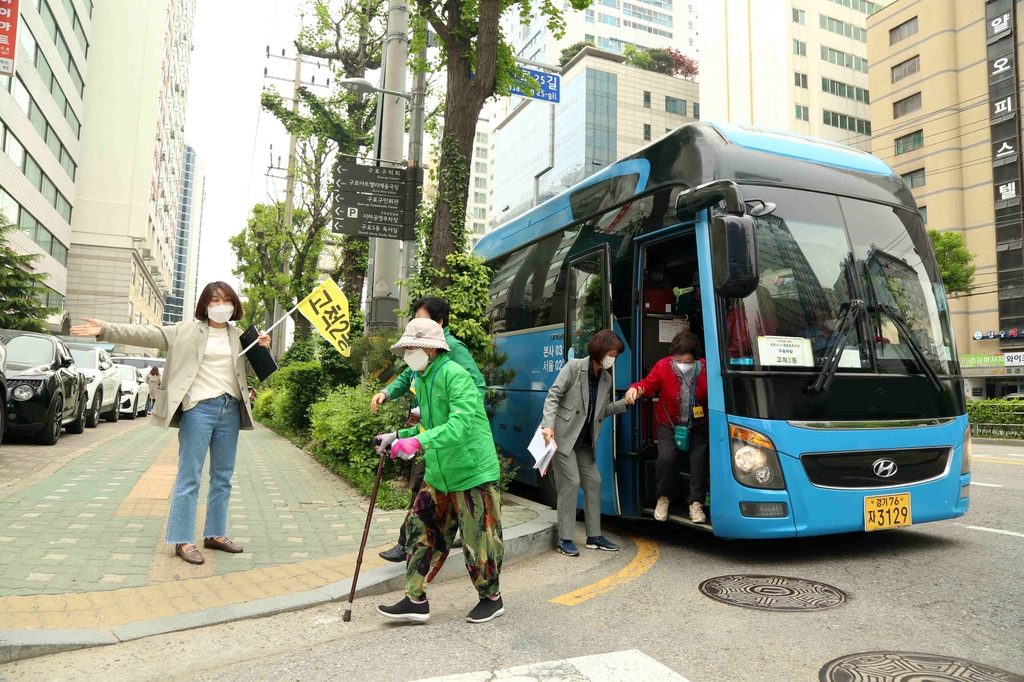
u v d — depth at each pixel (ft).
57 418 36.11
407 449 11.51
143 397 67.00
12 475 25.45
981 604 13.29
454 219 27.07
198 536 18.12
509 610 13.34
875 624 12.21
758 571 16.03
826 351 16.62
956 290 100.73
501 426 27.43
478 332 24.71
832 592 14.17
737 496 15.97
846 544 18.63
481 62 27.45
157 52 185.16
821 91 183.52
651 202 19.42
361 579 14.48
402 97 38.22
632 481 19.53
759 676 9.96
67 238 161.48
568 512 18.10
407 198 33.65
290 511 21.68
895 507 16.66
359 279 59.62
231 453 16.88
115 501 21.49
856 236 17.97
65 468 27.89
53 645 10.80
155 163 196.95
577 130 244.22
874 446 16.49
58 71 143.84
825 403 16.26
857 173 19.08
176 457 33.27
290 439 48.47
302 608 13.17
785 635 11.71
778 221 17.15
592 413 18.39
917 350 17.58
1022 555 17.08
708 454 17.87
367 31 67.41
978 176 135.54
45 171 139.54
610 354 18.04
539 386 24.58
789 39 180.86
